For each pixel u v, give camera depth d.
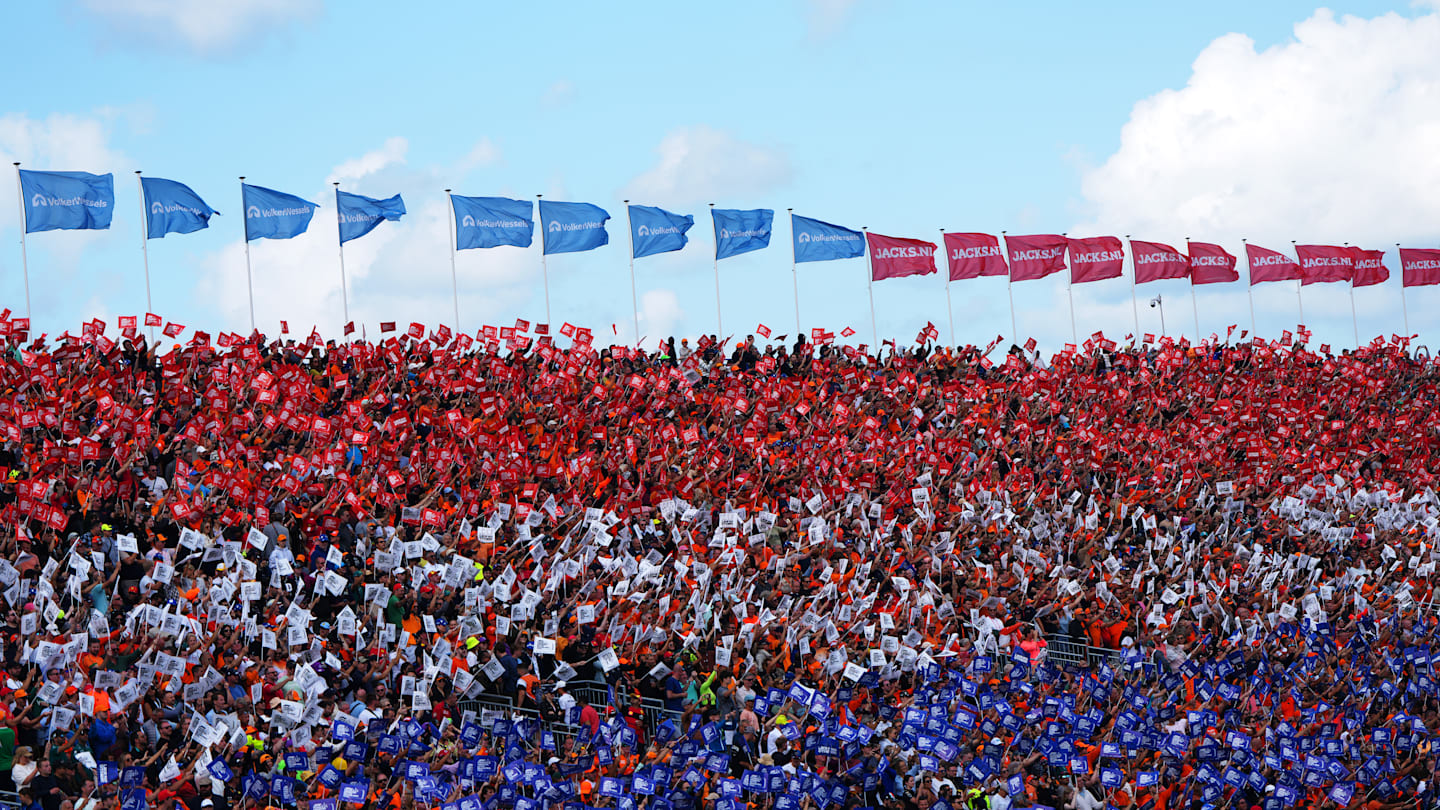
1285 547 40.28
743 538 31.12
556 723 23.36
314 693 20.89
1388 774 27.84
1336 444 51.47
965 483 38.72
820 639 27.17
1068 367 52.69
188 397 32.56
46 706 19.89
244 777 19.33
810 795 22.08
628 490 32.56
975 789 23.59
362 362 38.19
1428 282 64.31
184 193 42.50
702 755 22.58
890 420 44.34
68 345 35.31
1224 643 31.47
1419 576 38.69
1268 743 27.00
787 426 41.81
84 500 26.03
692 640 25.11
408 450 32.50
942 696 24.97
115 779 18.50
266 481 28.77
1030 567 32.56
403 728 20.69
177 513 24.73
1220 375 55.06
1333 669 31.09
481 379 38.50
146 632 21.42
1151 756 26.20
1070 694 27.25
